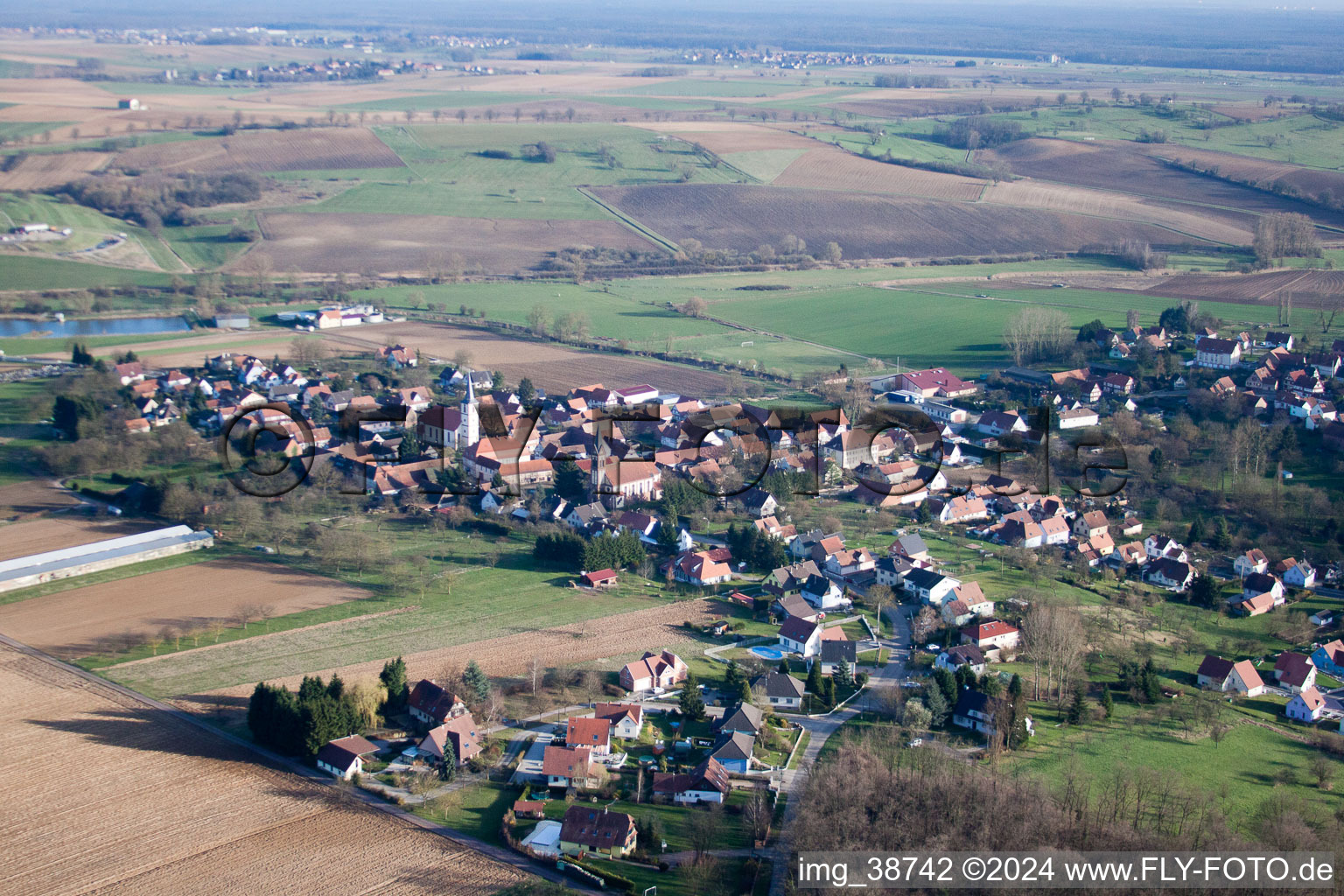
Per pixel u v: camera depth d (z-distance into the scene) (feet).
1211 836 374.02
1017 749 460.55
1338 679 545.44
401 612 591.37
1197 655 563.89
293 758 451.12
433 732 457.27
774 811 418.10
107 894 366.63
